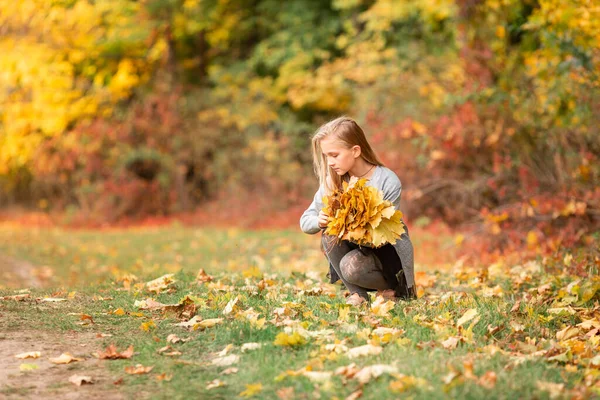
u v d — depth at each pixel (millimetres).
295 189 21016
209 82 25281
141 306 6004
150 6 22688
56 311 5898
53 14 21359
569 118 10430
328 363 4312
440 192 15312
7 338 5031
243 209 20859
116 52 22906
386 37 22078
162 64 23844
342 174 5602
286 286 7102
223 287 6887
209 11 23812
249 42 26141
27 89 22156
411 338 4805
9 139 22109
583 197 10297
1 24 21406
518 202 11219
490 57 12656
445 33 18219
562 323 5684
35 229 20984
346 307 5555
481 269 8711
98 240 16859
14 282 10297
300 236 16594
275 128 23062
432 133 14094
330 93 22781
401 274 5594
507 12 12266
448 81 15898
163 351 4730
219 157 21953
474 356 4363
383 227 5172
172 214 22328
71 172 22516
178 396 3945
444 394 3670
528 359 4371
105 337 5066
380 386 3852
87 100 22672
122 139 22031
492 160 13320
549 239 10023
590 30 9281
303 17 24062
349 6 21891
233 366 4375
